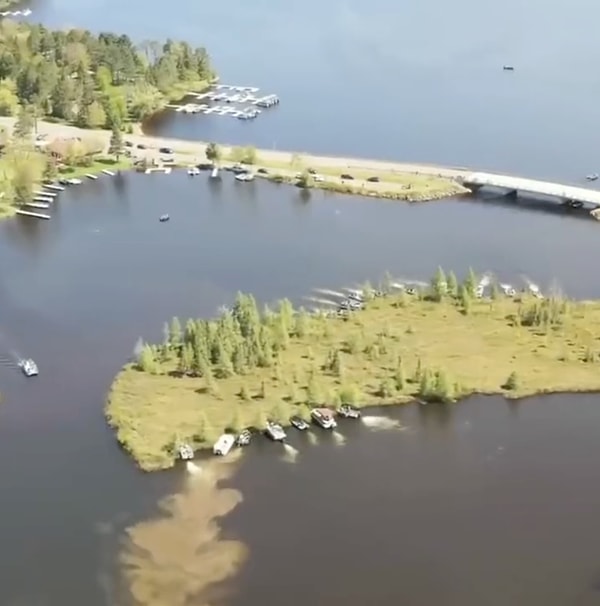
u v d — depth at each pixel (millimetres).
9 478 172875
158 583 150125
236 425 182750
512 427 187500
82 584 150375
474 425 187875
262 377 199625
